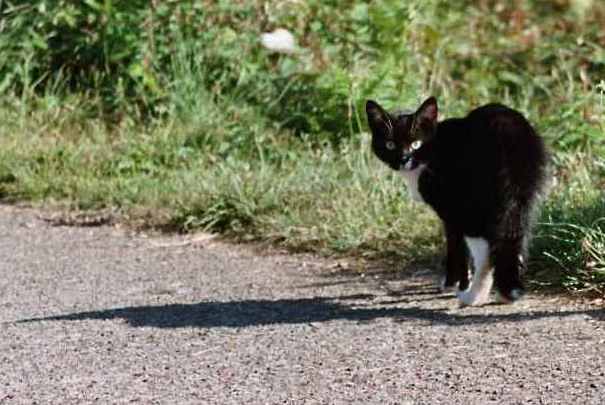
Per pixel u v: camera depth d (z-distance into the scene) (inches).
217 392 289.0
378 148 362.6
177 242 457.4
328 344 322.0
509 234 340.2
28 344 334.0
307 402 279.9
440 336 324.8
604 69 604.4
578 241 376.5
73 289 395.9
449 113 539.2
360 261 417.1
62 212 504.7
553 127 509.4
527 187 341.4
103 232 474.9
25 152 552.7
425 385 287.7
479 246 346.9
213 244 453.1
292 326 341.4
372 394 283.3
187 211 474.9
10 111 588.1
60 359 319.3
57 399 289.0
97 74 598.9
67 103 590.2
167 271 416.8
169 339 333.7
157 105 578.9
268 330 338.3
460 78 609.6
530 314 342.3
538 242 386.3
